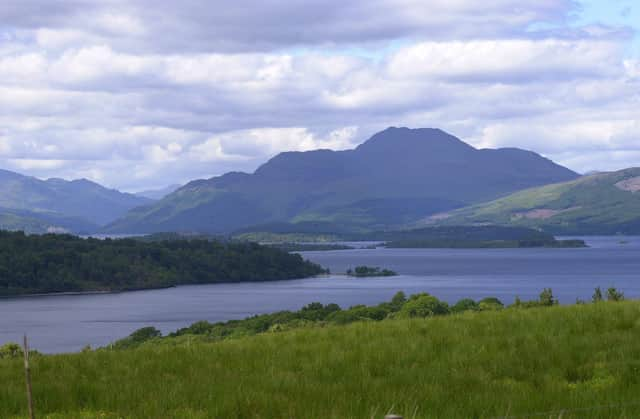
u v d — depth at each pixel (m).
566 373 14.98
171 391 14.07
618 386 13.43
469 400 12.62
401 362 16.66
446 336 19.52
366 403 12.59
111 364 18.16
